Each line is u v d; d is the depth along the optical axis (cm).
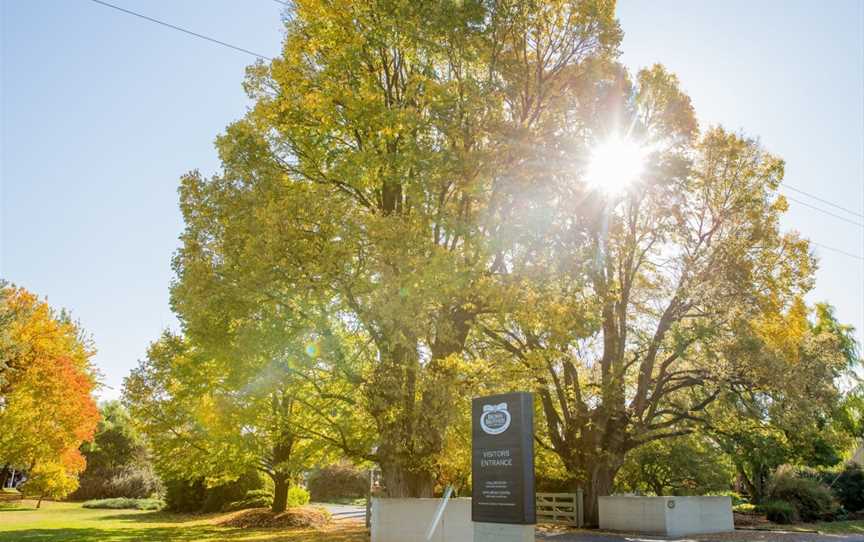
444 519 1603
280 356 1448
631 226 2538
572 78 1886
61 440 3409
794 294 2369
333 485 5428
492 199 1652
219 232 1517
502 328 2025
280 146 1658
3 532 2006
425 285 1340
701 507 2245
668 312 2491
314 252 1361
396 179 1526
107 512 3422
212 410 1634
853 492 3083
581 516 2489
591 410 2503
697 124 2386
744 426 2466
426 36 1523
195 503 3319
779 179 2430
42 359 3375
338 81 1614
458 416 1473
